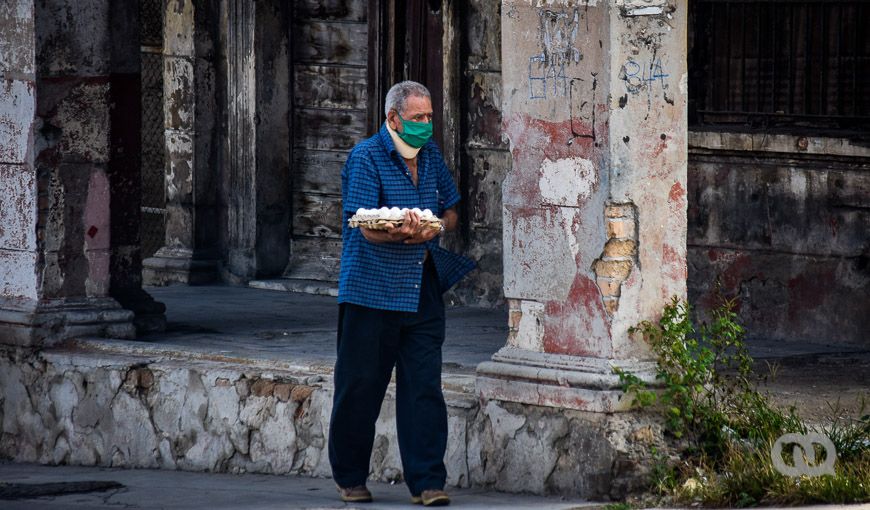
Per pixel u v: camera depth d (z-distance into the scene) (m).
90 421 18.39
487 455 15.05
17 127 19.05
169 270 26.69
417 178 14.23
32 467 18.53
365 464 14.58
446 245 23.56
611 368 14.20
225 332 20.33
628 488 14.05
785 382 17.50
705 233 21.16
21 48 18.91
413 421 14.16
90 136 19.33
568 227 14.49
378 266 13.90
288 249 26.17
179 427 17.61
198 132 26.59
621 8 14.12
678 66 14.48
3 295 19.36
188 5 26.48
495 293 23.19
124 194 20.06
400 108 13.92
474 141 23.23
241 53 25.92
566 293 14.55
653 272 14.42
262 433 16.92
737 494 13.54
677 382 14.29
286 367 17.11
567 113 14.43
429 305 14.16
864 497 13.12
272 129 25.95
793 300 20.38
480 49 23.05
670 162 14.47
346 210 13.98
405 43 24.03
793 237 20.31
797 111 20.52
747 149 20.56
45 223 19.00
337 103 25.52
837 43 20.12
